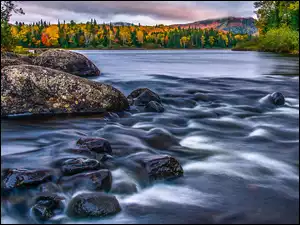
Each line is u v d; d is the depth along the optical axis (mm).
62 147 5793
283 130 8688
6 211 4047
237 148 7023
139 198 4461
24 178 4270
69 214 3877
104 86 9180
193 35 184000
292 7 60125
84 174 4402
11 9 28219
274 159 6426
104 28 185875
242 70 23938
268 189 4980
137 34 179375
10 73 8523
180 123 8906
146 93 10312
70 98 8805
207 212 4168
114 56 51750
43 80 8648
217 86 15195
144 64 30344
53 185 4336
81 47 152875
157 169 4945
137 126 8188
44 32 148000
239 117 9922
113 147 6195
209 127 8633
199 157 6289
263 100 11984
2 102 8367
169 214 4059
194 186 4910
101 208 3859
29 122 7871
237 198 4617
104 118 8547
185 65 29438
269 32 63750
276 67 27109
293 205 4492
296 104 12008
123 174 4965
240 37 183750
